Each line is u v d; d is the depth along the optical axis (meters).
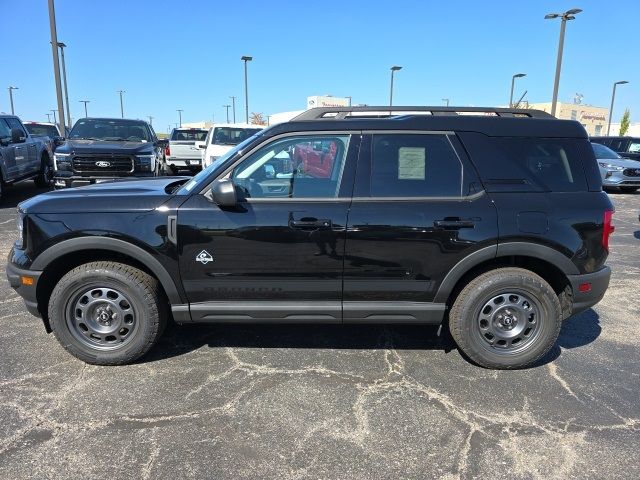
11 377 3.50
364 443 2.83
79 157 9.96
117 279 3.50
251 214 3.41
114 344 3.65
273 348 4.03
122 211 3.44
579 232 3.49
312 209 3.42
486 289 3.56
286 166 3.50
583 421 3.07
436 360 3.87
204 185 3.49
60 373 3.56
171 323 4.48
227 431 2.92
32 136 13.20
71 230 3.41
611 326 4.62
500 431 2.96
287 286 3.52
